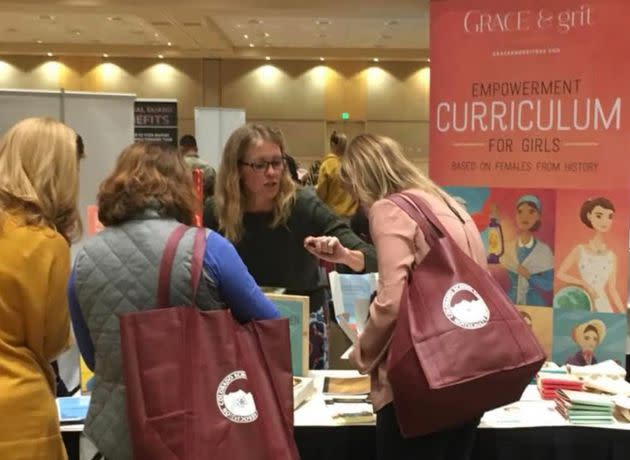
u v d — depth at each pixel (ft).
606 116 8.67
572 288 9.05
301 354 7.34
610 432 6.33
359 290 7.55
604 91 8.66
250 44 41.88
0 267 4.84
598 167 8.77
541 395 7.27
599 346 9.00
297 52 42.86
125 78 44.29
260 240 7.77
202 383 4.30
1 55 43.73
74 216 5.38
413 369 4.99
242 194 7.63
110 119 12.57
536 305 9.25
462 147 9.48
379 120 45.47
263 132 7.45
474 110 9.36
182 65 44.45
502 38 9.13
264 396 4.45
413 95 45.16
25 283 4.88
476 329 5.06
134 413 4.22
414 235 5.40
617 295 8.85
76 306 4.74
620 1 8.47
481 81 9.30
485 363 4.98
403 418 5.17
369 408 6.68
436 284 5.21
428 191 5.87
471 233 5.76
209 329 4.39
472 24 9.27
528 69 9.02
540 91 8.98
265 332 4.58
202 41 38.91
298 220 7.75
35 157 5.10
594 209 8.83
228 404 4.31
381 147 5.97
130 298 4.43
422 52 42.73
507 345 5.07
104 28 36.06
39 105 12.27
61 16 32.58
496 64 9.20
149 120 24.34
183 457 4.17
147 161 4.69
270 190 7.50
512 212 9.27
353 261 7.18
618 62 8.57
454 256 5.32
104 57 43.96
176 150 4.91
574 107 8.82
